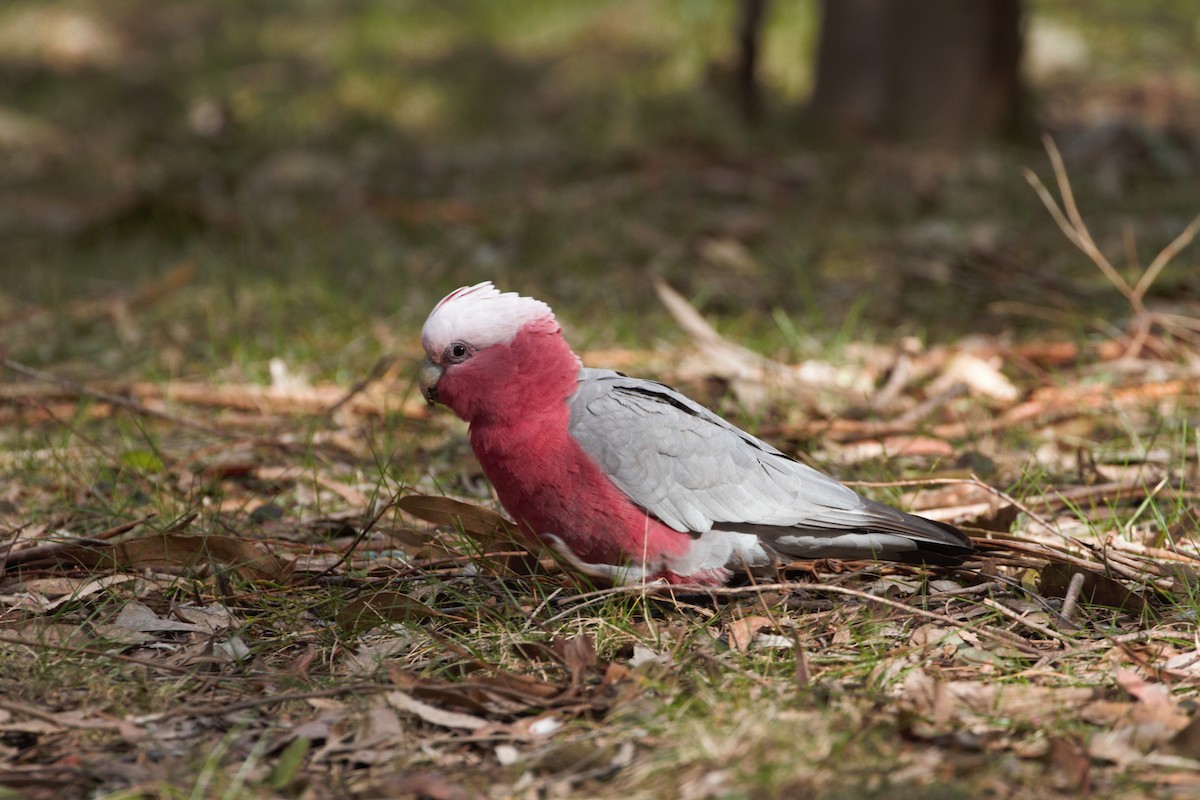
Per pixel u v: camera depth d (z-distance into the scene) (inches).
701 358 472.7
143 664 262.2
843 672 251.6
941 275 538.9
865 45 769.6
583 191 695.7
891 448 380.8
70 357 497.7
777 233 618.8
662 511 287.4
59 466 385.7
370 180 749.3
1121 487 341.1
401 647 271.3
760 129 796.6
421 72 988.6
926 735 223.3
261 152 801.6
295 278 566.9
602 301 544.1
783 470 292.7
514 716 242.2
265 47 1057.5
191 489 364.2
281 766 221.6
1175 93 868.0
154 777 222.2
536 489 291.0
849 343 484.4
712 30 957.8
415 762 229.5
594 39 1051.3
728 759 217.9
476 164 771.4
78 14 1143.6
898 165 698.2
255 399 438.6
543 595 293.6
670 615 281.9
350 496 361.4
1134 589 283.0
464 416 295.6
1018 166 691.4
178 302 546.3
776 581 303.0
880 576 302.0
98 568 309.1
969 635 267.0
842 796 204.7
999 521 318.0
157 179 746.2
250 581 300.8
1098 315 492.1
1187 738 218.5
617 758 223.6
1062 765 212.2
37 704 249.9
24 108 926.4
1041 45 951.6
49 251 635.5
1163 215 618.8
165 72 1001.5
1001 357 455.2
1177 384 413.4
